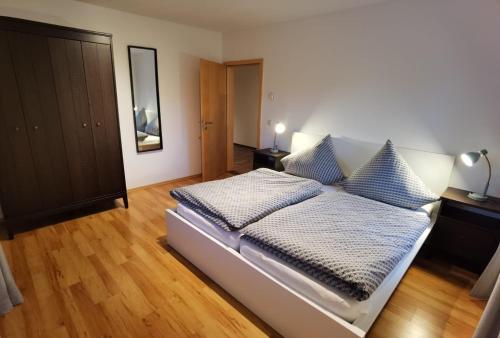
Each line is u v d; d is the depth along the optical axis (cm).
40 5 282
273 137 417
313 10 314
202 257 217
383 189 250
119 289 202
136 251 250
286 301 155
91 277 214
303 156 325
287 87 382
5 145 243
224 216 199
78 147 287
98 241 265
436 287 212
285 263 161
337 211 215
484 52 229
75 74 271
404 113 281
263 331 169
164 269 226
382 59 287
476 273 229
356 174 276
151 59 380
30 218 268
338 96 330
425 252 248
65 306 185
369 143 305
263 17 350
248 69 680
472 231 222
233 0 289
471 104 241
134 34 356
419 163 269
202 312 183
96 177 307
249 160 601
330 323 135
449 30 242
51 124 265
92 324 171
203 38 433
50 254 242
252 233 178
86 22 314
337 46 320
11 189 253
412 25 262
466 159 222
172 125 427
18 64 238
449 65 247
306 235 173
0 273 172
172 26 391
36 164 263
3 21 225
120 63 351
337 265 142
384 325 175
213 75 434
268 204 219
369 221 199
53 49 254
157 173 427
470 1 228
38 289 199
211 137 454
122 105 365
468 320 181
